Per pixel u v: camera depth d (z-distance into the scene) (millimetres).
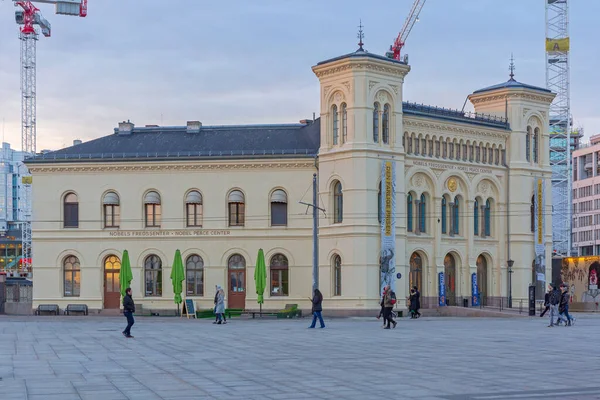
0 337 41438
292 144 77250
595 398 20406
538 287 82812
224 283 76125
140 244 77062
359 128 71312
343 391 21812
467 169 79812
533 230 83562
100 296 77125
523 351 33156
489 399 20359
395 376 24828
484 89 84938
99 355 31734
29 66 179375
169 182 77250
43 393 21562
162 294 76688
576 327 51688
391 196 72250
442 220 78312
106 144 79875
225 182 76562
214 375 25250
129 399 20594
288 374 25438
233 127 80500
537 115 84562
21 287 81188
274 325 54844
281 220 75875
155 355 31750
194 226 76938
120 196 77688
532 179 83438
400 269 73000
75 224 78188
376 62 71812
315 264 64000
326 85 73812
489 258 81562
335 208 73062
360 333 45375
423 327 51844
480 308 76375
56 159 77875
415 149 76188
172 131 80875
